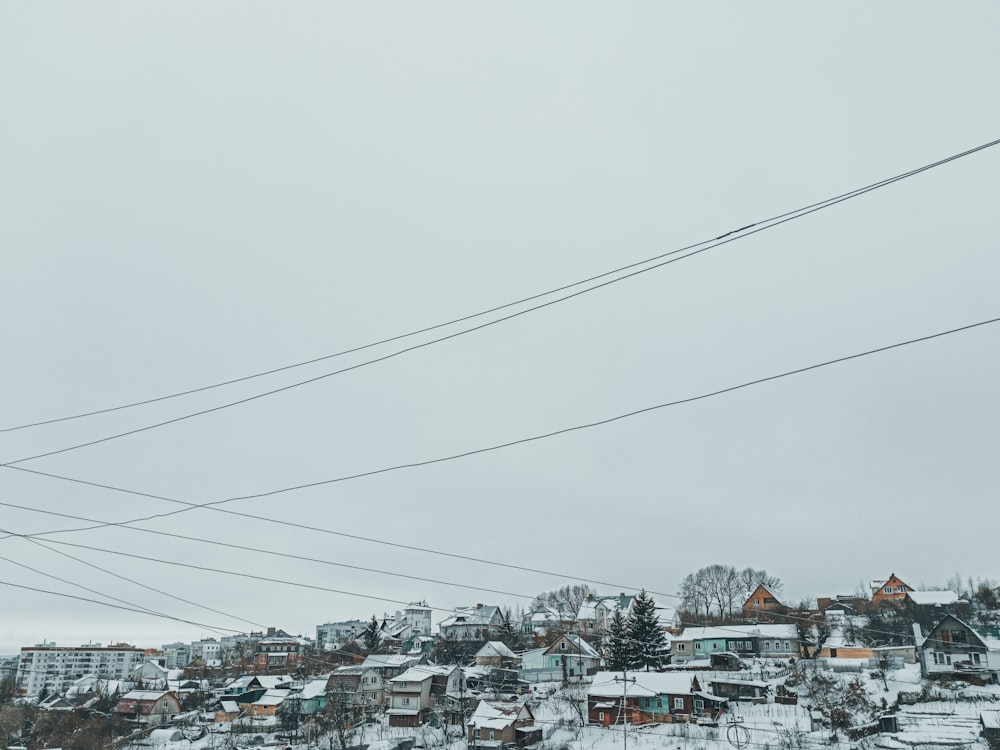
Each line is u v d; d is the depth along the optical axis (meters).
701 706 64.25
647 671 75.94
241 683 103.94
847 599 132.88
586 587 173.12
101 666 192.75
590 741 60.16
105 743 84.44
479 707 67.81
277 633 175.25
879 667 72.50
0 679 146.38
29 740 85.06
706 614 143.00
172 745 79.56
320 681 94.75
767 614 116.75
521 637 121.44
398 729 75.62
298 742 75.62
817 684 67.56
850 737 52.47
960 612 104.25
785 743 52.62
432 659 110.94
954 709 56.31
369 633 133.50
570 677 86.62
